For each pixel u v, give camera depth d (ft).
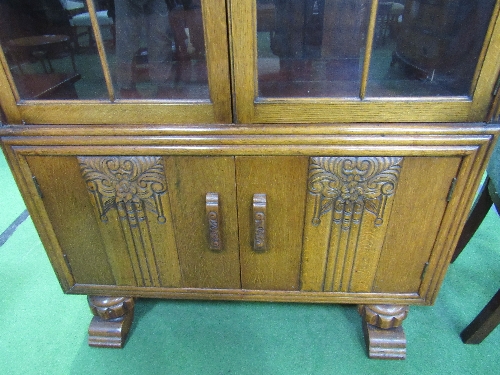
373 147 2.32
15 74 2.29
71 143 2.40
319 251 2.80
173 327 3.52
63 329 3.51
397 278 2.90
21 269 4.16
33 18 2.14
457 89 2.22
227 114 2.31
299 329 3.48
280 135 2.33
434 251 2.72
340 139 2.30
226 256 2.89
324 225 2.66
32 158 2.48
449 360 3.18
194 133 2.34
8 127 2.38
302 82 2.25
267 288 3.06
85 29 2.13
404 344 3.16
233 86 2.21
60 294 3.87
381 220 2.61
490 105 2.19
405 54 2.15
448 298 3.75
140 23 2.15
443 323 3.50
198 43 2.16
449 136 2.26
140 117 2.34
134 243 2.86
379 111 2.25
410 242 2.71
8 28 2.17
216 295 3.13
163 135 2.36
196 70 2.24
